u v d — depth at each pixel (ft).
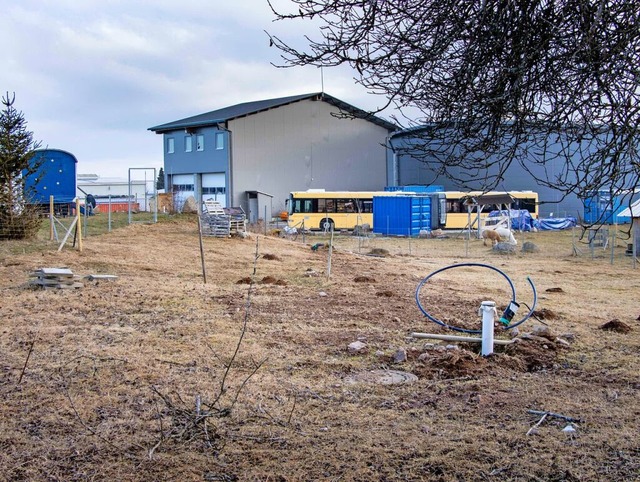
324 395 25.36
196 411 21.91
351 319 40.06
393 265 79.82
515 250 111.14
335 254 89.66
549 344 32.76
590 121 14.19
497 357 30.63
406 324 39.06
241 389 24.71
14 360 29.45
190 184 188.24
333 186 195.21
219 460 19.17
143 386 25.95
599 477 17.89
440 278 67.05
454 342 33.94
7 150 72.90
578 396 25.29
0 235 72.23
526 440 20.63
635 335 36.63
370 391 26.03
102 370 27.84
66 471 18.39
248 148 178.91
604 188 16.08
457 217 169.68
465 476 18.07
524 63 13.65
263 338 34.45
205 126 180.65
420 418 22.88
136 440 20.51
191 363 29.43
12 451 19.67
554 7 13.65
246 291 50.08
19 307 41.63
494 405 24.26
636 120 13.62
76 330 35.70
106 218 105.91
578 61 13.56
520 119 14.83
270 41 15.69
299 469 18.57
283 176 185.98
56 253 65.98
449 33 13.97
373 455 19.54
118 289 49.39
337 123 195.83
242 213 95.40
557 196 179.11
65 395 24.58
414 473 18.31
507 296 53.57
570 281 68.95
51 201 75.66
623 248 115.14
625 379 27.58
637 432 21.29
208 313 40.96
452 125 15.57
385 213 157.48
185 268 64.59
